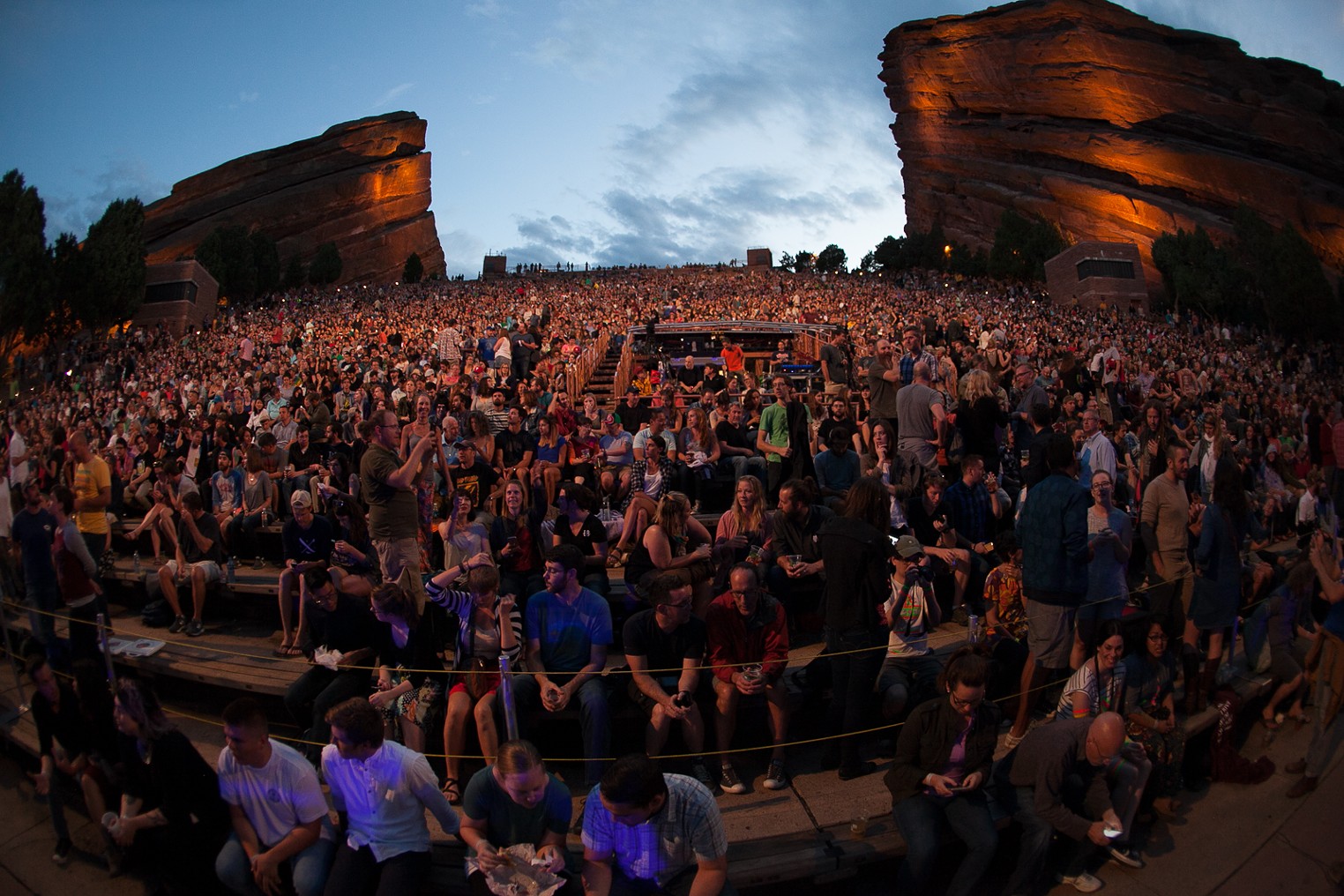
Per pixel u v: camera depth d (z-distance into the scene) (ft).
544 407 40.86
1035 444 24.73
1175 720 18.07
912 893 15.57
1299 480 20.20
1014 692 19.93
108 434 31.42
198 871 16.12
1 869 17.19
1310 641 18.61
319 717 18.88
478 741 19.13
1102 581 19.49
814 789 17.89
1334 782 16.70
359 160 328.70
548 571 18.51
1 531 21.72
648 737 17.87
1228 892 15.29
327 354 98.22
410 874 15.24
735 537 22.49
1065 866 16.60
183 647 23.02
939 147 333.62
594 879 14.71
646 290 232.32
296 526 23.07
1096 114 251.19
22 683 21.08
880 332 86.79
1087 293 157.58
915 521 24.81
